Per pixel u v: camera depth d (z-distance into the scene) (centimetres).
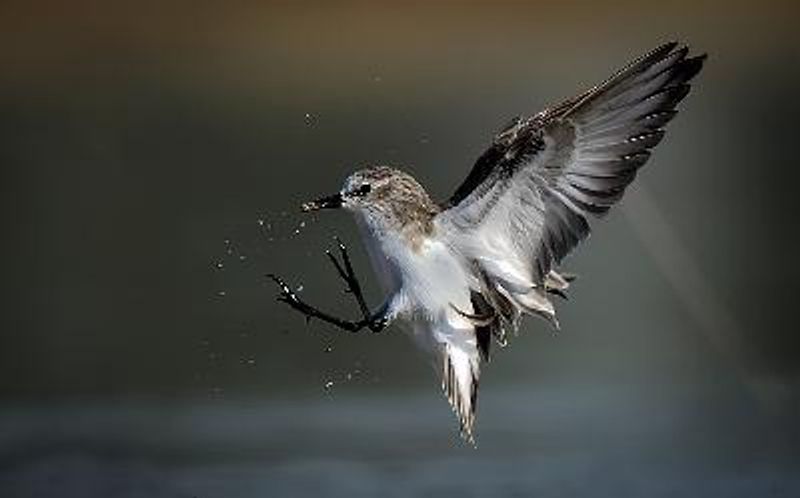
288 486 1438
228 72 2414
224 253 1816
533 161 1020
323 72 2436
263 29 2444
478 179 1032
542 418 1568
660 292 1853
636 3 2547
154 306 1741
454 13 2473
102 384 1612
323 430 1541
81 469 1477
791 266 1916
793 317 1784
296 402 1595
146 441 1524
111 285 1797
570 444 1516
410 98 2398
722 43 2559
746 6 2573
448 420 1559
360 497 1420
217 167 2161
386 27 2466
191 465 1481
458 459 1483
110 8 2411
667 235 2002
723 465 1484
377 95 2402
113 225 1959
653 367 1656
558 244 1030
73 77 2384
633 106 1014
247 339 1677
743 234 1995
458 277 1040
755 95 2489
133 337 1691
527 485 1442
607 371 1652
